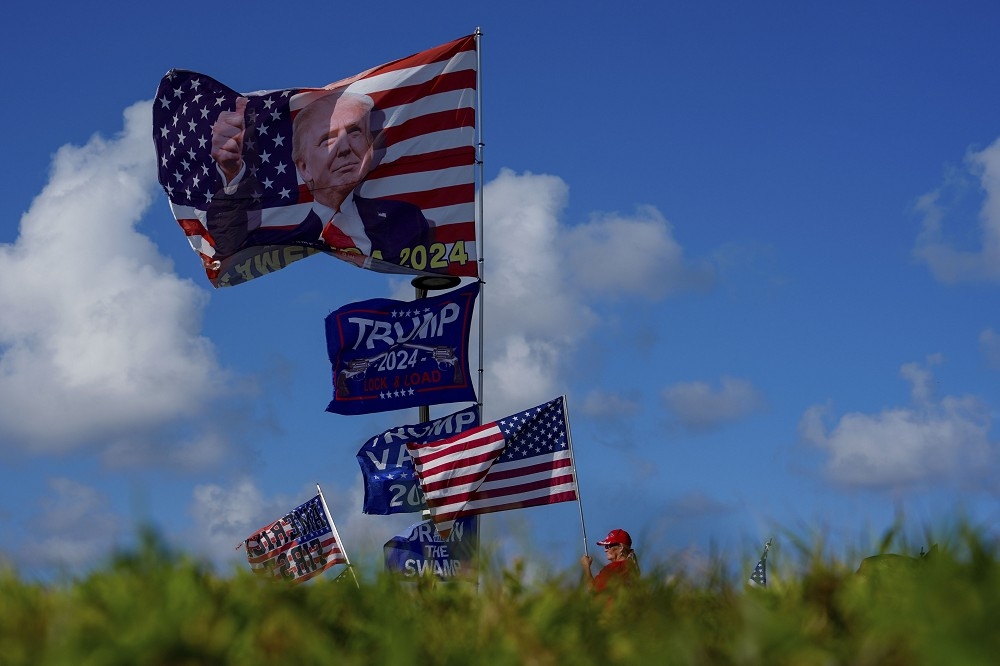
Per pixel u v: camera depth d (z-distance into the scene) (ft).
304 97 62.18
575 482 53.72
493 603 11.17
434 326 60.03
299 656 9.50
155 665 9.01
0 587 12.16
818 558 11.87
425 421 59.88
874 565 11.51
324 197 61.41
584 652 9.95
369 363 60.23
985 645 7.98
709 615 11.43
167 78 63.41
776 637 9.09
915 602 9.23
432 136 61.52
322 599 12.14
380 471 59.21
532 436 54.60
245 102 62.59
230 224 61.93
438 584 13.89
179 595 10.46
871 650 8.84
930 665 8.20
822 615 10.57
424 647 10.35
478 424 59.47
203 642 9.33
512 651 9.68
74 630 9.66
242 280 63.46
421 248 60.75
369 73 62.49
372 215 61.05
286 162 61.98
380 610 11.57
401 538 54.90
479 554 13.28
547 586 12.16
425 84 61.87
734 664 9.02
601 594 12.45
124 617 9.91
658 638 10.14
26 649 9.51
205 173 62.59
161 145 63.77
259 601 11.28
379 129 61.52
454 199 61.00
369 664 9.94
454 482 54.29
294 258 63.21
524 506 53.98
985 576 9.41
